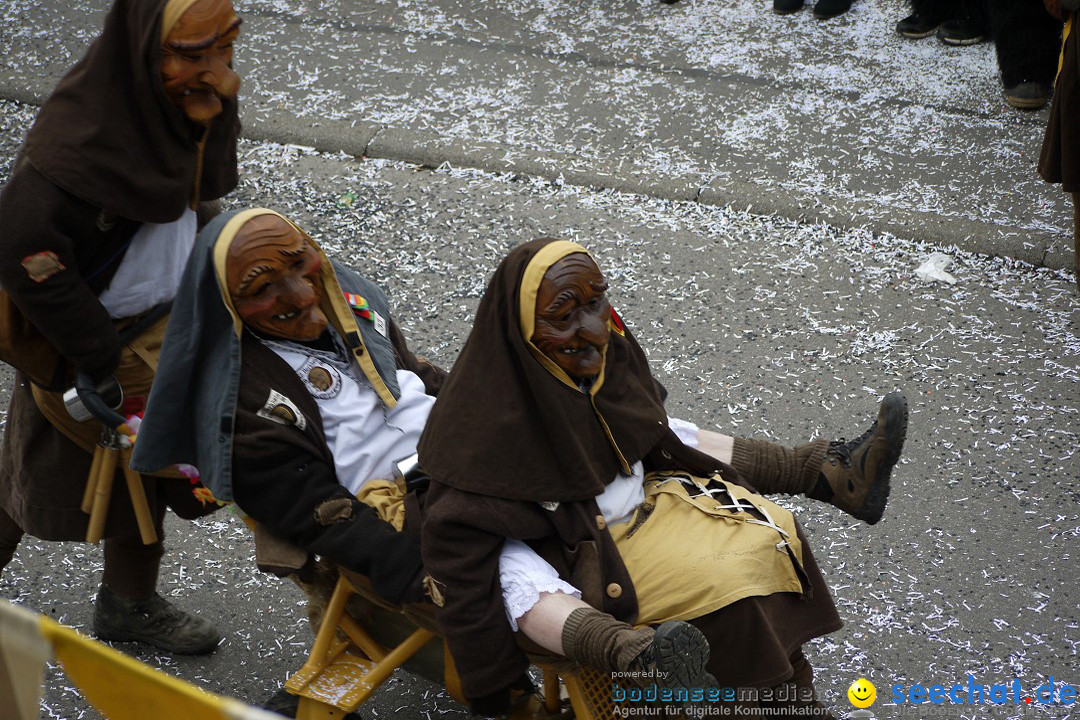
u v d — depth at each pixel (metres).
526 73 13.00
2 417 8.52
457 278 9.91
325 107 12.26
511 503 4.90
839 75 12.91
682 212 10.70
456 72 13.02
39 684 3.15
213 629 6.72
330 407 5.38
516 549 4.95
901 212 10.42
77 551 7.44
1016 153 11.41
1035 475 7.79
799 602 5.07
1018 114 12.09
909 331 9.20
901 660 6.51
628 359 5.40
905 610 6.83
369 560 5.01
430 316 9.47
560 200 10.91
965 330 9.19
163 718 3.06
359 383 5.52
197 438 5.26
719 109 12.28
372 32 13.88
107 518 5.84
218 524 7.66
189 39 5.16
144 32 5.16
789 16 14.27
